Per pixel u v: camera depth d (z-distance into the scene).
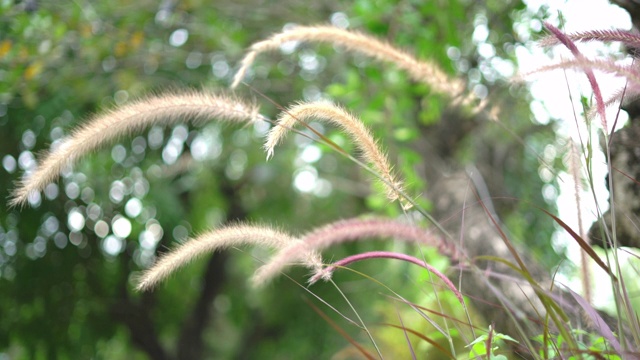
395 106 5.24
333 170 8.73
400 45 5.20
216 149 8.99
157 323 11.43
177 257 1.83
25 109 6.94
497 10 5.50
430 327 3.82
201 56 6.67
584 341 2.13
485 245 3.82
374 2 5.18
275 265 1.72
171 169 8.02
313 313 11.38
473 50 5.99
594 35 1.74
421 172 5.79
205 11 6.49
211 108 1.70
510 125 5.98
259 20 6.63
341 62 6.39
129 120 1.66
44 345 8.52
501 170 6.12
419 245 1.75
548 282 3.21
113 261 8.41
